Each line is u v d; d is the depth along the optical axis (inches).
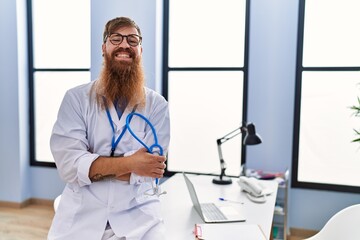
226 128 136.3
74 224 53.6
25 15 152.9
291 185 127.0
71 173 52.9
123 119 56.7
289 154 123.8
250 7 123.8
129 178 54.0
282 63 122.2
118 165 51.4
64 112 55.6
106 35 57.8
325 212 124.0
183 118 140.3
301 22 123.2
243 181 90.9
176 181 103.1
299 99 125.6
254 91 125.8
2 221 138.5
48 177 157.8
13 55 149.4
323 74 123.0
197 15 135.3
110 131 55.8
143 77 60.2
